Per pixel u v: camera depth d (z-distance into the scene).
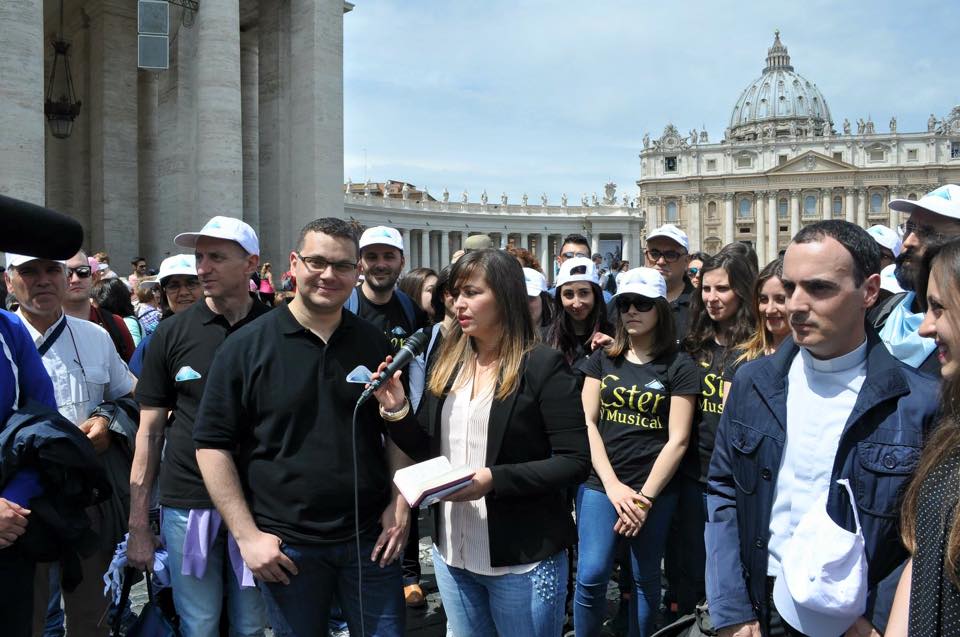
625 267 20.92
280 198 20.36
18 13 14.00
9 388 3.20
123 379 4.69
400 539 3.41
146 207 22.17
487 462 3.27
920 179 106.44
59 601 4.88
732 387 3.11
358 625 3.39
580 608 4.46
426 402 3.58
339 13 20.27
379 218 73.81
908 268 3.60
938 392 2.52
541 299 6.79
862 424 2.60
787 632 2.80
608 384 4.80
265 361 3.30
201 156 17.33
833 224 2.69
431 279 7.09
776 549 2.82
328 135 19.84
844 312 2.62
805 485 2.75
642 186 117.50
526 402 3.26
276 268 20.52
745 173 111.50
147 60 11.99
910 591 1.97
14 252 1.93
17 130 13.91
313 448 3.28
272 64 20.70
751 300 4.61
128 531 4.18
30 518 3.11
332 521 3.28
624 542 5.16
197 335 4.02
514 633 3.23
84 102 21.53
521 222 89.06
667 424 4.68
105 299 7.54
